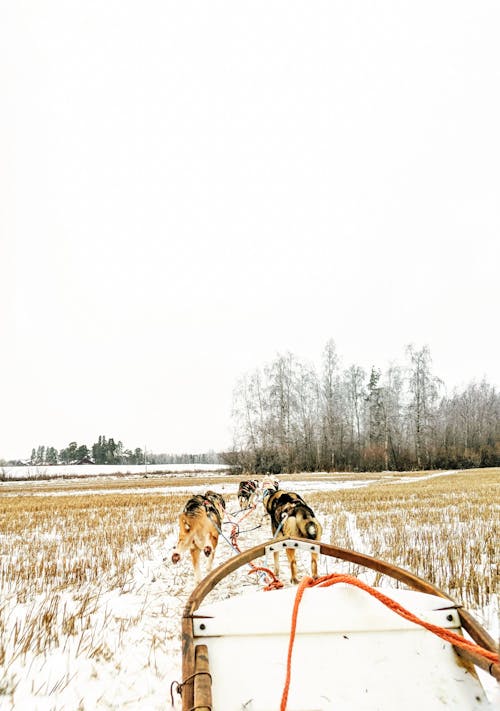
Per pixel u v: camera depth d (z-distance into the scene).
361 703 2.76
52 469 77.50
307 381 58.88
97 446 115.12
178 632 5.20
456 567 7.16
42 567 7.74
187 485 31.92
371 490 21.98
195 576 6.96
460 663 2.97
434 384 56.38
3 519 14.31
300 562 8.09
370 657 3.02
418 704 2.75
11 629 5.15
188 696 2.50
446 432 58.81
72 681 4.06
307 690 2.83
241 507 15.51
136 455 108.75
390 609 3.26
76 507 17.66
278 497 7.63
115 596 6.54
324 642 3.12
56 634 4.90
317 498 18.47
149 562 8.53
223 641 3.15
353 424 58.16
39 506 18.27
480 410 63.03
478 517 12.34
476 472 41.41
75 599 6.35
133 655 4.58
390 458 52.94
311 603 3.40
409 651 3.05
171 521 13.39
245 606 3.40
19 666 4.28
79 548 9.66
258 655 3.05
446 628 3.22
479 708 2.73
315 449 53.53
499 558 7.73
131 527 11.91
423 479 33.09
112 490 29.03
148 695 3.84
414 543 9.05
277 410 53.06
